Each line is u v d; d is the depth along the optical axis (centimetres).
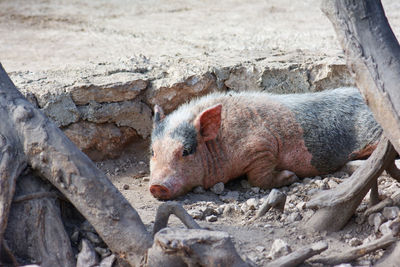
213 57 1101
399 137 498
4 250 540
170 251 493
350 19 511
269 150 848
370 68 506
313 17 1748
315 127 874
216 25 1691
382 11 518
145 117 977
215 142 844
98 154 956
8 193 536
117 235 534
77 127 921
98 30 1675
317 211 644
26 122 563
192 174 818
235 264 495
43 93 895
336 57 1034
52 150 550
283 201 680
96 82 940
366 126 882
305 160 876
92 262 555
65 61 1284
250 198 818
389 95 498
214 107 802
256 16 1806
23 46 1486
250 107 866
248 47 1327
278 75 1005
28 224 553
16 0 2198
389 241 556
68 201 595
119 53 1352
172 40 1496
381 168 593
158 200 804
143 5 2066
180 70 998
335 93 918
